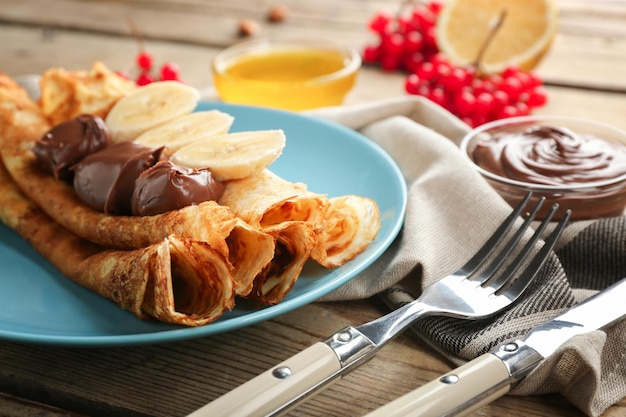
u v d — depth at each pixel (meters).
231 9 0.98
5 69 0.86
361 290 0.56
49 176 0.62
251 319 0.51
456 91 0.76
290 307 0.52
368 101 0.79
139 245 0.55
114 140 0.62
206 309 0.52
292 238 0.55
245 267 0.53
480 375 0.48
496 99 0.74
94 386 0.52
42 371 0.53
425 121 0.69
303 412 0.51
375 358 0.53
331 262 0.55
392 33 0.84
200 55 0.87
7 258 0.59
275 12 0.95
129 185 0.56
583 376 0.50
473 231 0.58
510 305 0.54
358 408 0.51
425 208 0.59
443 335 0.53
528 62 0.80
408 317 0.51
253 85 0.73
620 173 0.60
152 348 0.54
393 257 0.57
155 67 0.85
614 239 0.57
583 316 0.51
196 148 0.58
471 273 0.55
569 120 0.64
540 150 0.61
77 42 0.91
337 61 0.78
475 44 0.82
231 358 0.53
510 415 0.51
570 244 0.58
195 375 0.53
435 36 0.83
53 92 0.68
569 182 0.60
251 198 0.56
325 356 0.48
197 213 0.53
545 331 0.50
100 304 0.55
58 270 0.58
